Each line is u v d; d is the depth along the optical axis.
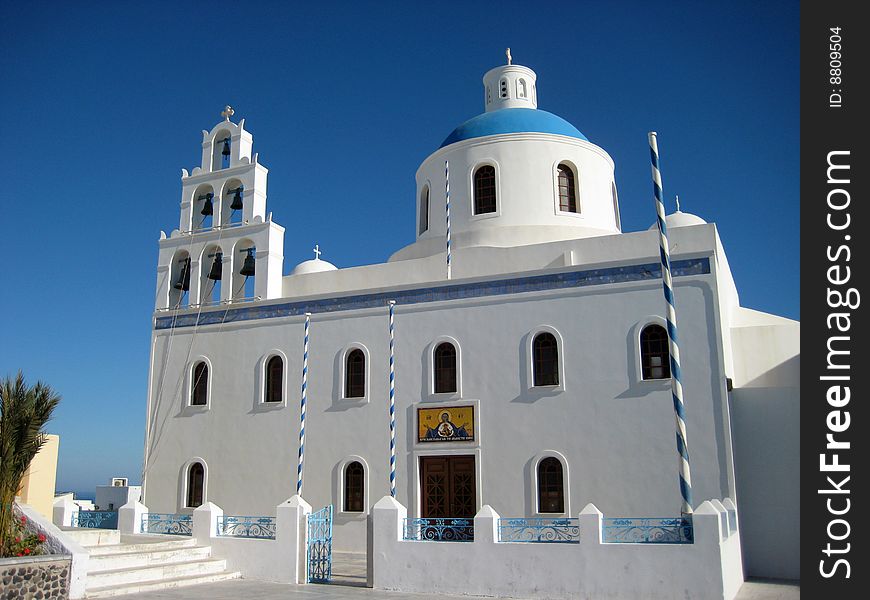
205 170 23.55
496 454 17.66
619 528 12.27
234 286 22.72
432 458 18.44
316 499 19.31
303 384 18.34
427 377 18.78
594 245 19.88
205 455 21.02
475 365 18.34
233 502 20.31
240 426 20.77
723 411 15.88
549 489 17.11
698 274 16.77
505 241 21.97
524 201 22.53
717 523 11.52
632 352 16.94
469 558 12.94
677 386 12.73
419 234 24.81
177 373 22.05
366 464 18.94
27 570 11.58
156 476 21.48
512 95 26.11
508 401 17.83
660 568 11.65
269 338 21.00
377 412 19.17
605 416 16.86
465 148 23.45
